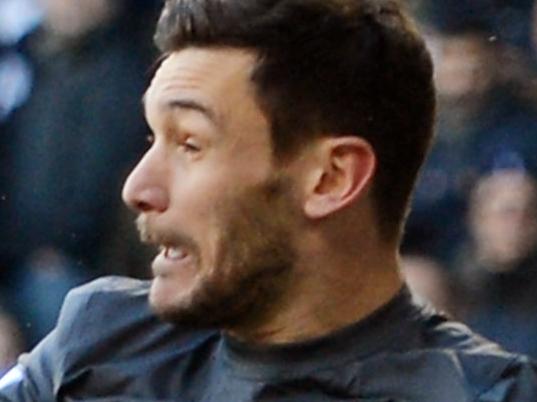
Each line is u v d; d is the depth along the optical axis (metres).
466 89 12.79
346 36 5.49
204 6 5.49
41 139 13.82
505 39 12.90
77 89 13.74
